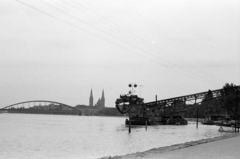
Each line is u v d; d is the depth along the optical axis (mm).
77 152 48031
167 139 75875
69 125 156500
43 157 41969
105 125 163875
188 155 24312
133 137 82312
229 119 164750
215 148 30484
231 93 147250
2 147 54469
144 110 161250
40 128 122125
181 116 181000
